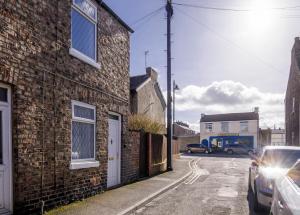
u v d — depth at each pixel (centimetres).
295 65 2177
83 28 904
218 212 770
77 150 855
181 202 884
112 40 1077
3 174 599
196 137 5462
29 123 655
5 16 600
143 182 1188
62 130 768
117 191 977
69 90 802
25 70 649
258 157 985
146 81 2384
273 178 725
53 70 741
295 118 2241
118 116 1139
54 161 733
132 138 1236
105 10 1027
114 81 1082
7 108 616
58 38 764
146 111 2395
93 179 913
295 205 343
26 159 643
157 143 1555
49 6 734
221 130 5181
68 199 787
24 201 634
